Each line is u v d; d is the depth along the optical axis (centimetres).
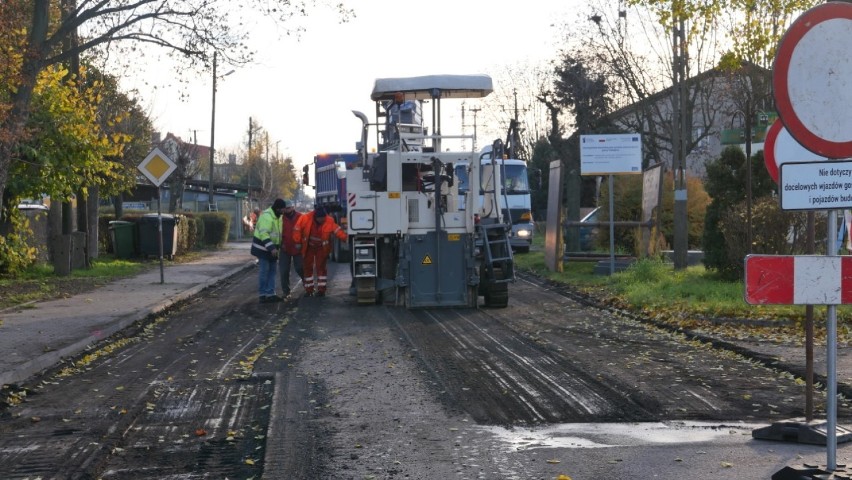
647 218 2506
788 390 966
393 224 1836
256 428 841
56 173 2433
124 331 1509
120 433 825
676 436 788
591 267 2623
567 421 846
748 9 1930
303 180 3353
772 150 880
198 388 1028
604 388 985
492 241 1828
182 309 1862
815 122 609
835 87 608
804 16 606
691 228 3119
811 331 782
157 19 2123
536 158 6156
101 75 3114
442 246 1822
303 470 696
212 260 3428
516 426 830
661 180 2430
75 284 2291
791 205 615
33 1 2109
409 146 1917
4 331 1432
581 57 4112
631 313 1639
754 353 1177
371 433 806
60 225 2841
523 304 1878
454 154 1844
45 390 1033
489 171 2042
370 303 1895
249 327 1561
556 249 2520
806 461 687
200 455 754
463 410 893
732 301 1584
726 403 907
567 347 1279
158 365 1188
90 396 992
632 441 772
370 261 1852
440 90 1955
